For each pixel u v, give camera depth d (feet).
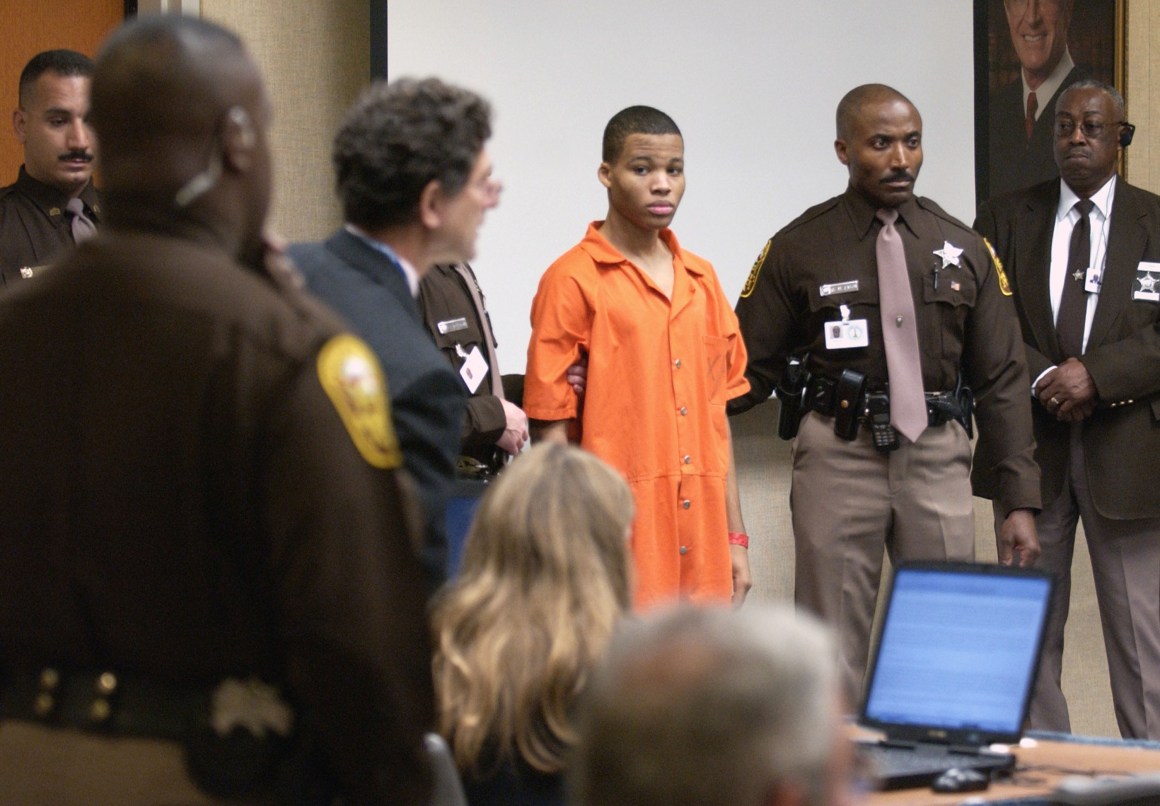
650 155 18.74
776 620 4.46
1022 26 25.98
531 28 22.84
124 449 7.02
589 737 4.41
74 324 7.22
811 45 24.56
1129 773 11.75
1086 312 22.40
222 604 7.11
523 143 22.77
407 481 8.29
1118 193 22.71
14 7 21.34
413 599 7.36
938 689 12.30
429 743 8.69
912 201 21.11
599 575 9.95
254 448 7.02
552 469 10.16
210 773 7.05
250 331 7.09
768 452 25.21
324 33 22.54
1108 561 22.49
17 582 7.19
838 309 20.81
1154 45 27.12
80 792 7.04
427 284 17.98
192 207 7.33
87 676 7.16
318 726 7.16
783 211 24.38
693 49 23.85
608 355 18.69
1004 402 21.09
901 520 20.90
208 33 7.42
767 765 4.19
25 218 18.24
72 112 18.17
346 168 10.23
